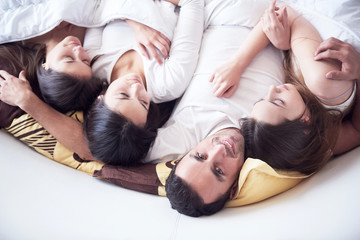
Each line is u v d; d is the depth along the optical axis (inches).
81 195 36.3
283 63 41.9
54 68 40.8
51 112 40.5
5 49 44.1
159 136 42.1
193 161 36.1
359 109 37.8
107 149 39.2
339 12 38.7
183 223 33.5
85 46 46.1
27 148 41.3
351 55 35.3
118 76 43.8
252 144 38.3
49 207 33.8
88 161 41.3
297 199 34.1
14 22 43.1
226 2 43.3
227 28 43.4
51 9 43.1
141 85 39.9
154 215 34.8
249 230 31.2
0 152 37.9
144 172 39.5
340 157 38.9
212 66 41.7
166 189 36.3
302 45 38.4
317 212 31.0
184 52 41.8
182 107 41.9
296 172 37.4
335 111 37.6
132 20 44.0
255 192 35.7
